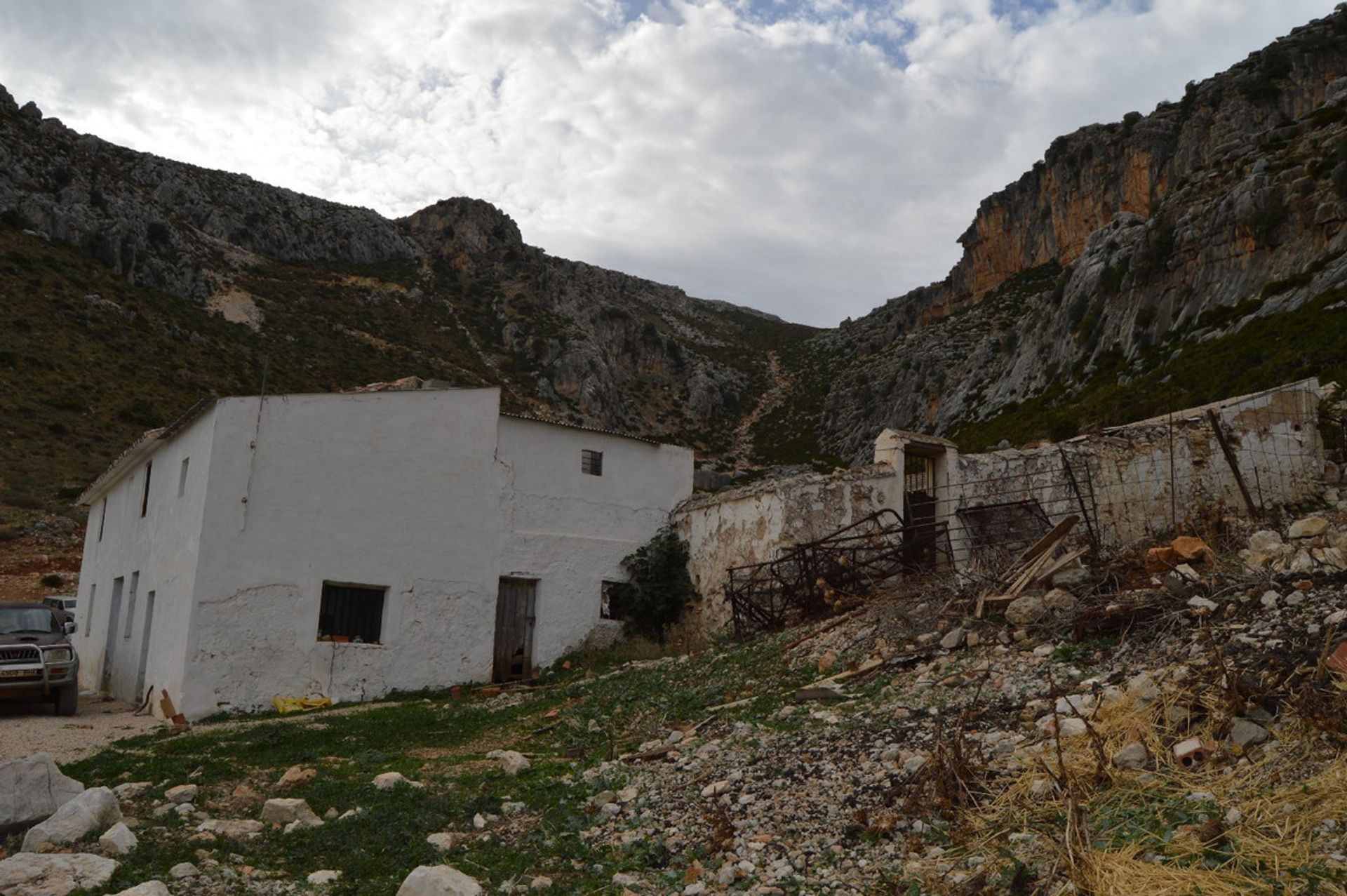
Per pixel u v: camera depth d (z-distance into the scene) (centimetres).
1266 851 439
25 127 8075
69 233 6888
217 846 615
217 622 1418
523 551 1778
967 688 798
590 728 1037
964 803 562
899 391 8650
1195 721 599
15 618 1491
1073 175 9075
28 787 645
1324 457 1641
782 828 596
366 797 743
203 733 1199
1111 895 421
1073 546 1116
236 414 1479
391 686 1573
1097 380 4803
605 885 547
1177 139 7788
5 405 4566
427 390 1697
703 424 10269
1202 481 1541
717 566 1789
